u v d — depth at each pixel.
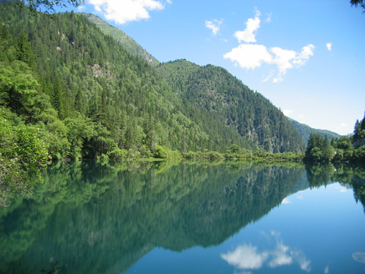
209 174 65.56
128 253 17.42
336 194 38.88
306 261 16.38
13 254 16.05
